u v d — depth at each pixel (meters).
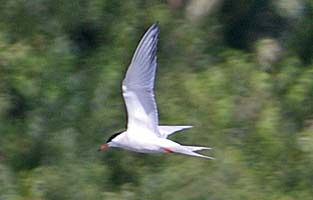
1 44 16.16
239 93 16.41
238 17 18.61
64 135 15.77
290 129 16.30
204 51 17.20
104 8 16.94
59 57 16.36
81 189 15.22
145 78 11.23
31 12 16.72
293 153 16.14
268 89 16.53
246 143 16.03
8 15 16.62
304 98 16.66
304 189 15.94
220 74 16.50
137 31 16.86
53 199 15.26
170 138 15.78
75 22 16.88
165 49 16.92
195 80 16.44
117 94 16.16
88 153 15.71
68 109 16.03
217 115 16.08
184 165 15.30
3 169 15.41
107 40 16.94
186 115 15.98
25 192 15.47
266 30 18.33
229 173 15.38
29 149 15.95
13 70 16.08
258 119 16.25
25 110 16.12
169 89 16.28
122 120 15.99
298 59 17.62
